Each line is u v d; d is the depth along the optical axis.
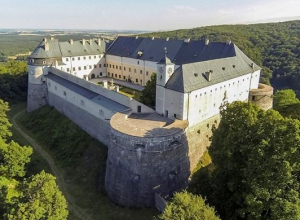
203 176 40.69
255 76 72.56
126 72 98.50
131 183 45.56
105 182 50.59
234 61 66.62
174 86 51.62
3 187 41.19
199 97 53.94
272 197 31.48
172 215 28.75
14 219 30.41
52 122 75.69
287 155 31.22
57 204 33.25
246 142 35.53
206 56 75.81
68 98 73.19
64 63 92.25
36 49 86.94
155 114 55.47
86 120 66.31
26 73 107.81
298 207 30.08
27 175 56.03
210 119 58.94
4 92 100.31
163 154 44.66
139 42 97.00
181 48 83.00
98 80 99.75
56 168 59.00
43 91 85.50
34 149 66.75
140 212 45.06
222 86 59.62
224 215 36.59
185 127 48.22
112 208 46.66
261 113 38.25
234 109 39.25
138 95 80.12
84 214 45.44
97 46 104.75
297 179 32.28
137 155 44.34
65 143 66.38
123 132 45.38
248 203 31.55
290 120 33.28
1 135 63.66
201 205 30.58
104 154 57.75
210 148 40.91
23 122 81.88
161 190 45.66
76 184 53.56
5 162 51.38
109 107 57.91
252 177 32.50
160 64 52.72
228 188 36.78
